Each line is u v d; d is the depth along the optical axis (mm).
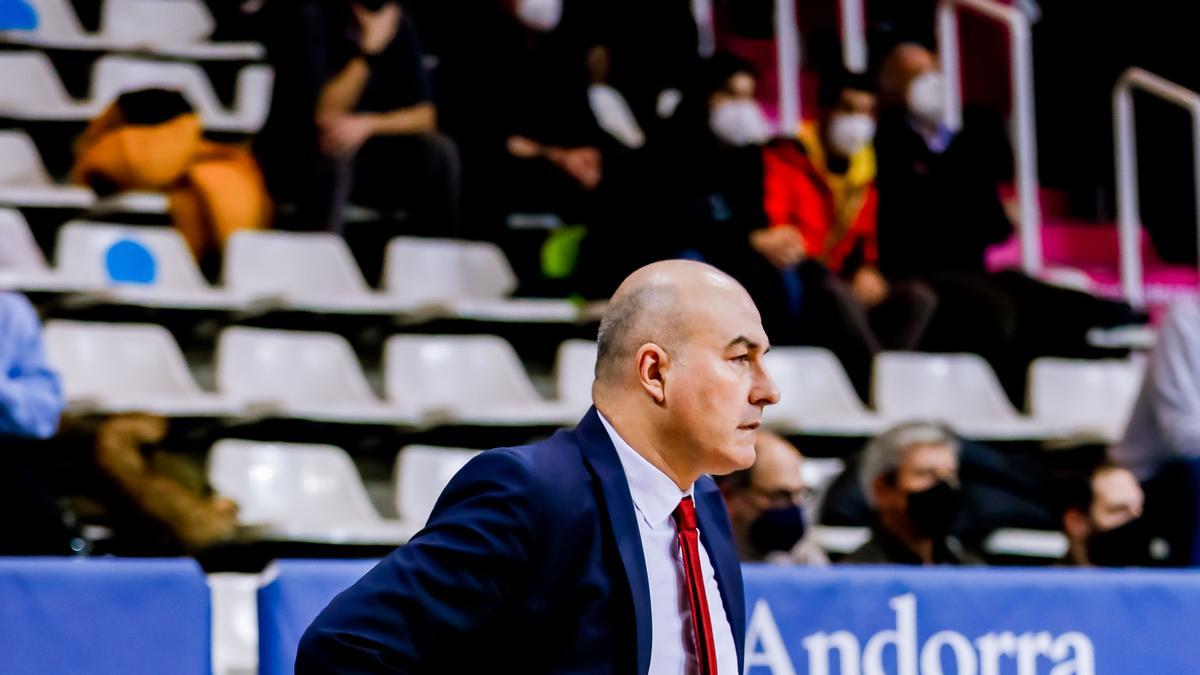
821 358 24844
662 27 30703
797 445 23719
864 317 25172
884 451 17938
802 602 11180
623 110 30875
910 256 27000
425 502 21406
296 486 21266
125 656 10242
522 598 7832
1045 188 34719
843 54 31891
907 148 27047
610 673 7887
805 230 25844
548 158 27031
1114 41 34812
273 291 24406
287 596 10469
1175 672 11711
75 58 29641
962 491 21328
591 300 25062
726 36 34156
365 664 7531
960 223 27156
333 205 25109
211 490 17906
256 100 29172
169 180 24688
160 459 17578
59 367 22234
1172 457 19375
